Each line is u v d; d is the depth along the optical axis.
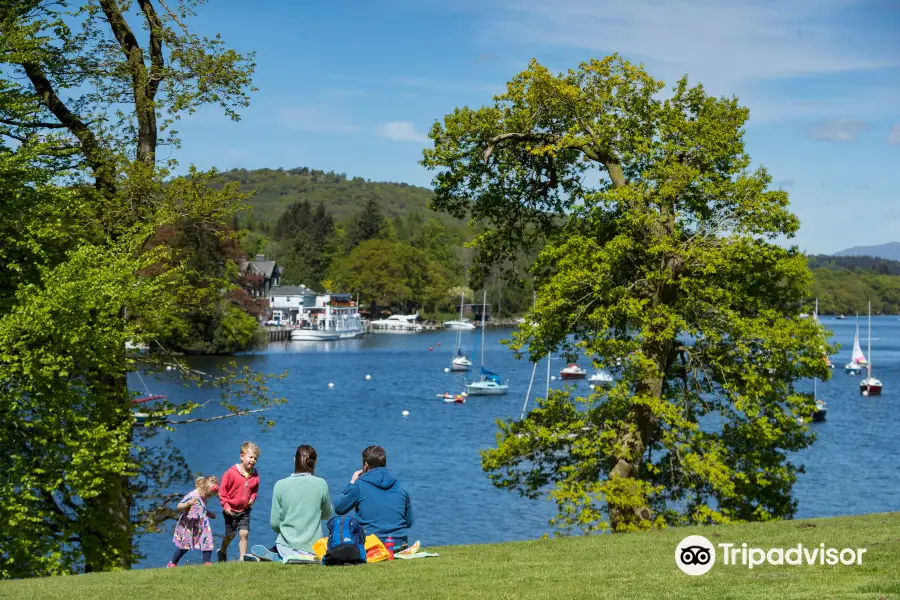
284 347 165.62
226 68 21.84
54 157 20.31
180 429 61.06
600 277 23.03
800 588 9.90
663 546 13.28
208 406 72.94
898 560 11.21
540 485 25.06
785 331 22.73
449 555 12.79
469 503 41.09
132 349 20.52
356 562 12.03
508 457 24.41
